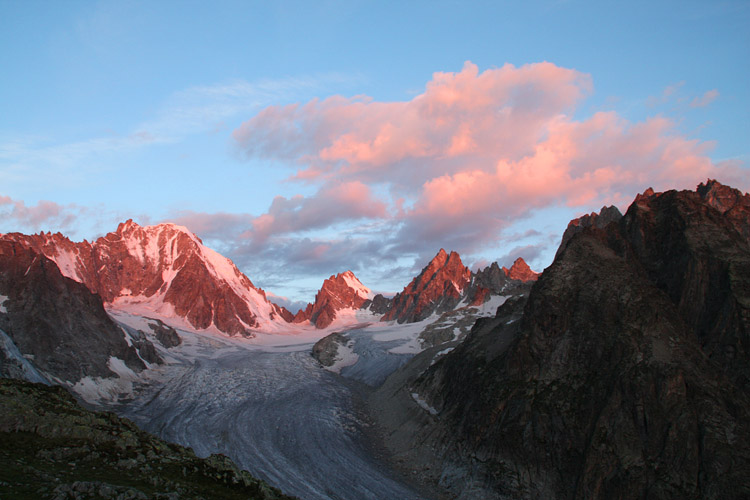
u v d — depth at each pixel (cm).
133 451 4494
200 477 4422
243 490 4425
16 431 4219
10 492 3209
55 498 3266
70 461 4009
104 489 3472
